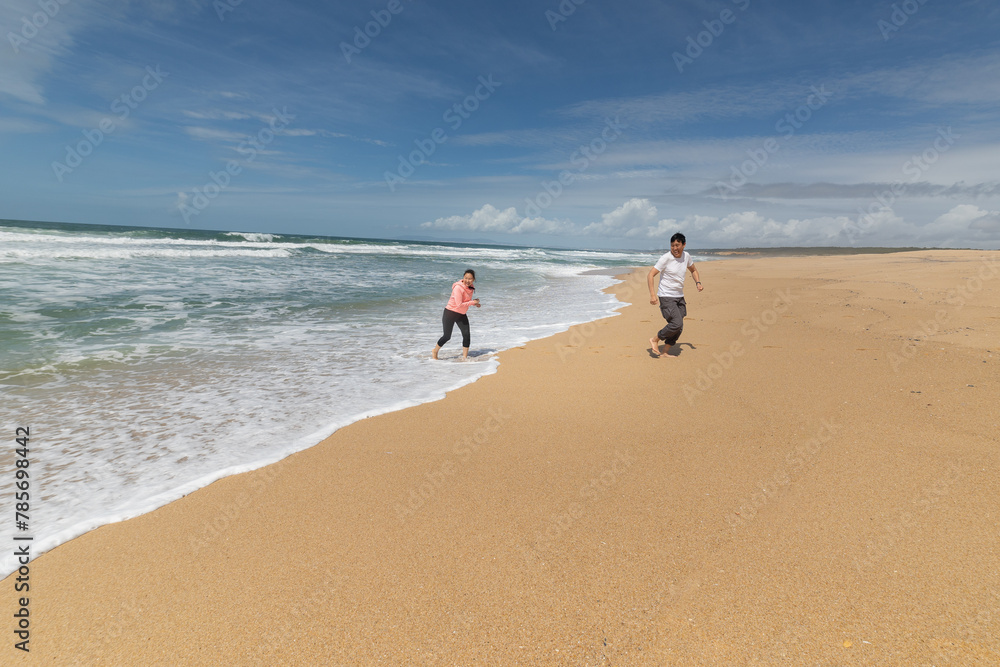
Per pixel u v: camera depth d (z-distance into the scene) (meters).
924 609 1.98
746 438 3.83
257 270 18.95
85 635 2.01
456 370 6.34
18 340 7.06
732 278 19.91
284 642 1.97
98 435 4.06
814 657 1.80
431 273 23.69
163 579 2.34
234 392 5.30
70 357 6.40
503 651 1.91
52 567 2.42
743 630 1.94
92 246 22.38
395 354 7.28
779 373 5.52
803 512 2.74
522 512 2.89
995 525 2.50
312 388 5.50
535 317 11.09
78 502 3.02
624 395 5.13
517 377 5.96
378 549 2.55
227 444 3.93
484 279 22.25
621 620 2.03
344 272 21.05
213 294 12.45
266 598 2.21
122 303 10.28
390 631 2.01
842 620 1.95
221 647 1.96
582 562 2.40
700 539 2.54
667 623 2.00
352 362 6.75
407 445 3.92
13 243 20.69
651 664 1.82
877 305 9.77
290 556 2.50
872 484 2.99
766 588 2.15
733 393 4.96
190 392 5.27
